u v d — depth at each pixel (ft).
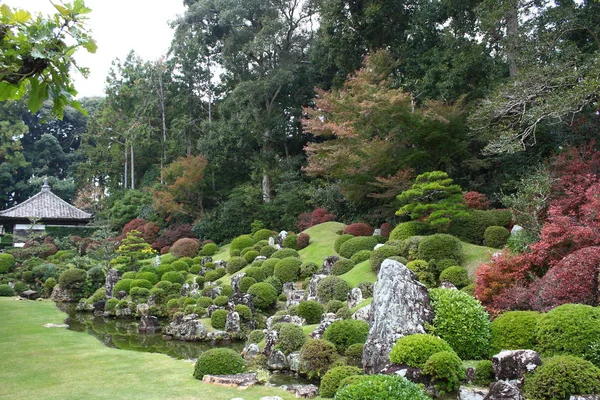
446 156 51.24
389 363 19.75
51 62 9.25
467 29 59.26
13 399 20.88
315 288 41.73
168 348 34.91
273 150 87.30
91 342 34.71
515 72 53.67
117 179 120.78
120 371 26.22
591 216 26.17
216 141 85.71
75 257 70.59
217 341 36.68
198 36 94.17
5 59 9.01
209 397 20.98
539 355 18.93
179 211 84.28
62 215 101.24
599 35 45.57
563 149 42.24
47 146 142.61
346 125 52.54
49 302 57.26
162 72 102.47
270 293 43.37
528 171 43.39
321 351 24.97
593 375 16.25
